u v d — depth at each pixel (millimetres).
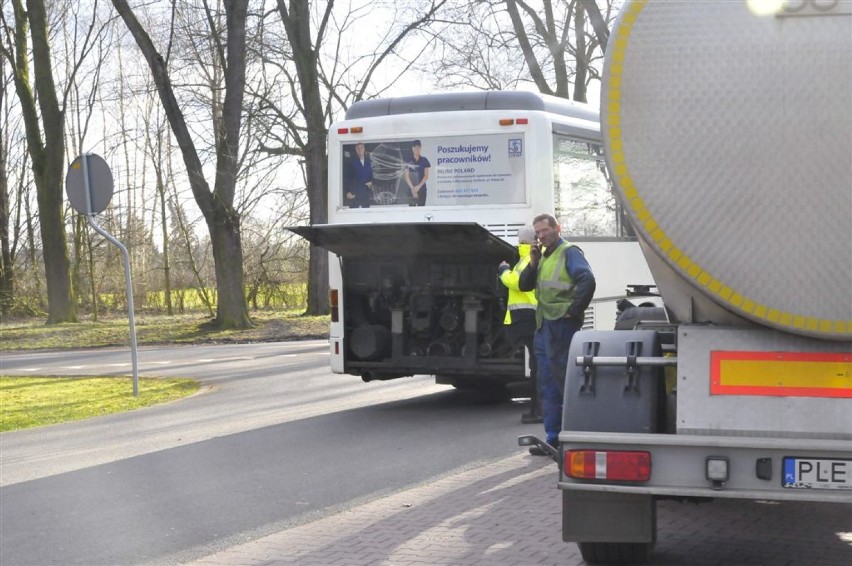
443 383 15742
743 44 5145
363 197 13742
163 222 47906
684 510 7879
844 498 5133
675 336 5664
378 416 13281
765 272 5168
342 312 13719
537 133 13180
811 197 5113
